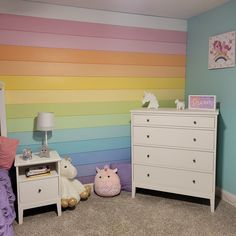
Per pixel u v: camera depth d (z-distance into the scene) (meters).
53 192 2.60
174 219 2.54
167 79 3.48
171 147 2.82
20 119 2.84
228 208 2.77
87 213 2.67
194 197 3.05
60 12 2.87
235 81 2.75
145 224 2.45
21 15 2.71
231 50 2.78
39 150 2.96
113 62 3.18
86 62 3.05
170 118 2.79
